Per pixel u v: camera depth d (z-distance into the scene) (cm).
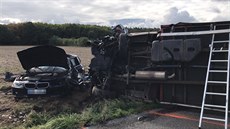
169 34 855
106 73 1050
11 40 8381
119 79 998
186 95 848
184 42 821
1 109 993
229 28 777
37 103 1054
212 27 798
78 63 1445
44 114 905
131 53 988
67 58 1283
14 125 845
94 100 1026
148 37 945
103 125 741
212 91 802
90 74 1116
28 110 970
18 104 1053
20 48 5516
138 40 977
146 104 900
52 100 1095
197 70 827
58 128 724
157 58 871
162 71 871
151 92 911
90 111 851
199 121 700
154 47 878
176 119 762
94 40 1118
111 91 1022
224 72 756
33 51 1169
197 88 831
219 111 793
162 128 698
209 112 807
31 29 8838
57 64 1259
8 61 2581
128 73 954
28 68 1270
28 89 1109
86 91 1250
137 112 837
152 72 868
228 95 725
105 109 838
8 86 1326
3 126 830
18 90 1112
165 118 775
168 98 882
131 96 962
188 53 813
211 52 762
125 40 981
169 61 862
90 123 752
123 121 764
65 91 1149
